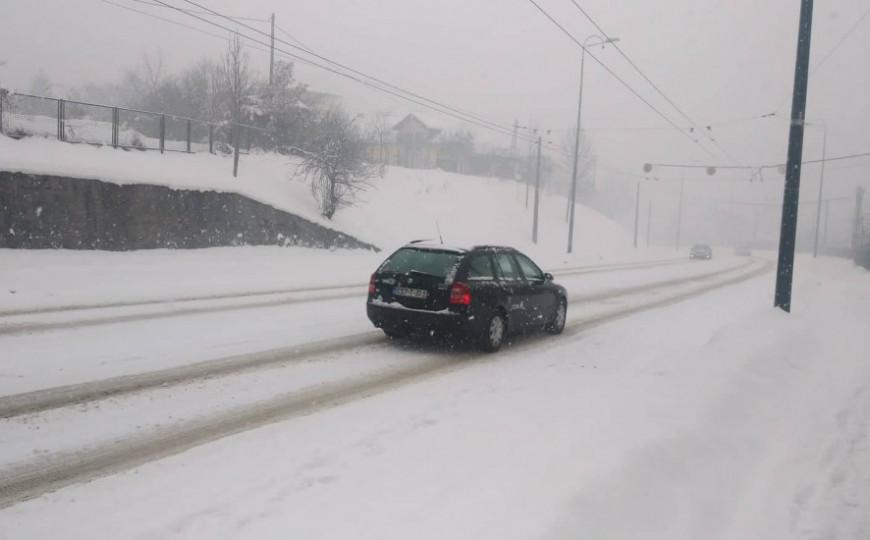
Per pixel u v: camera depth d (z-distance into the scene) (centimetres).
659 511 437
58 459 471
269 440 527
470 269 923
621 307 1592
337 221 2938
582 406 650
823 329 1288
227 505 401
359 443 522
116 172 1898
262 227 2356
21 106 2125
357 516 381
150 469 459
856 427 692
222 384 689
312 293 1507
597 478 441
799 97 1366
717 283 2608
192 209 2097
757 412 698
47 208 1705
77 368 718
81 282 1418
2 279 1355
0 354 761
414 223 3672
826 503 500
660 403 641
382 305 932
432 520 372
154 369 732
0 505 396
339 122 3094
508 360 892
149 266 1747
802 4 1346
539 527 364
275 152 3275
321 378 740
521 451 500
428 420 590
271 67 3425
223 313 1142
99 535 361
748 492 509
